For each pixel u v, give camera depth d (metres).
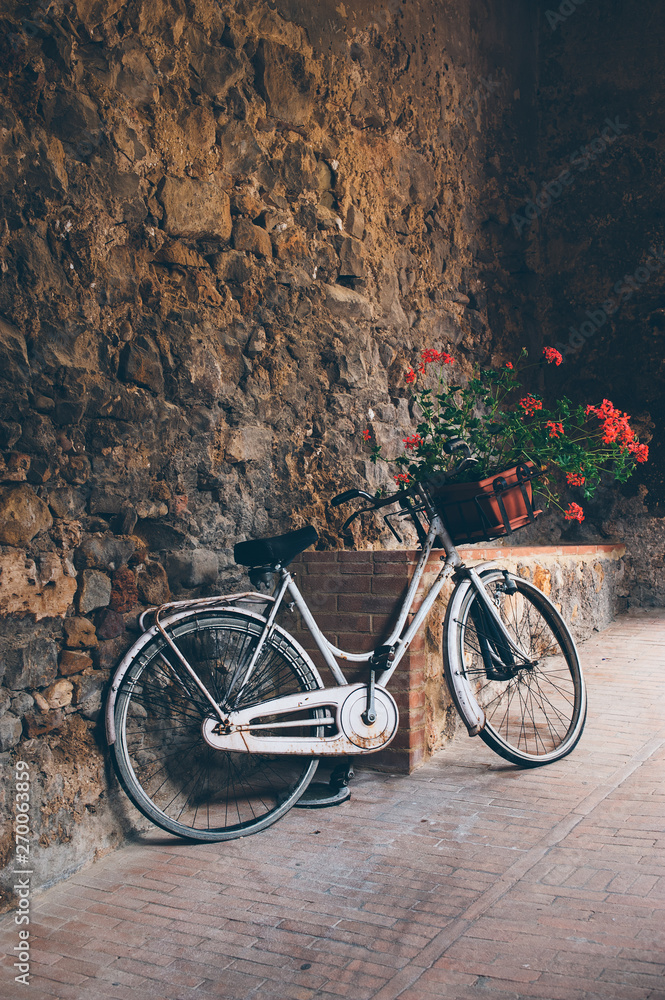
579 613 5.17
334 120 3.95
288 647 2.80
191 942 1.98
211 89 3.15
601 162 6.30
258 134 3.44
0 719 2.21
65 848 2.35
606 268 6.29
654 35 6.16
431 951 1.90
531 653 4.41
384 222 4.37
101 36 2.66
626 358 6.23
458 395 5.04
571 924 1.97
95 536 2.57
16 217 2.36
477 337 5.42
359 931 2.00
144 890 2.25
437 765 3.16
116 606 2.61
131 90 2.78
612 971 1.77
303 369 3.63
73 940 2.01
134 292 2.77
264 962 1.89
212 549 3.05
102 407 2.59
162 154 2.90
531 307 6.30
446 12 5.11
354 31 4.12
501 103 5.91
